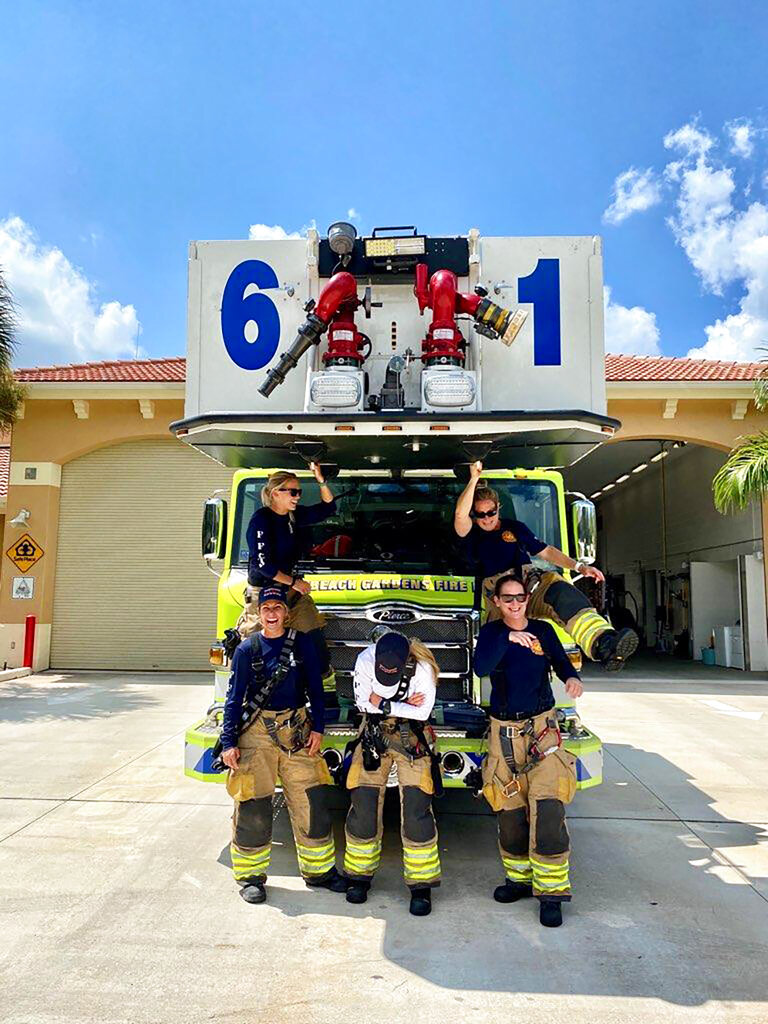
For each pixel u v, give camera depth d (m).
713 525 18.48
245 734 4.35
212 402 5.05
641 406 15.29
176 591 15.44
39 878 4.48
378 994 3.24
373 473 5.84
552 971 3.45
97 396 15.00
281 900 4.25
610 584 25.81
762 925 3.94
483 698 4.94
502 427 4.48
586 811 5.98
